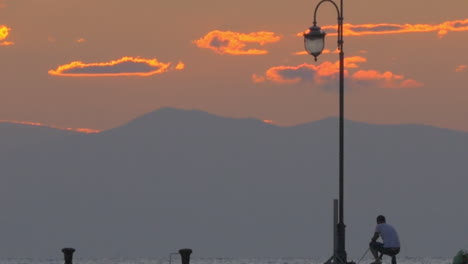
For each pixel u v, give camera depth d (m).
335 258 167.50
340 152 169.12
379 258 169.25
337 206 167.38
